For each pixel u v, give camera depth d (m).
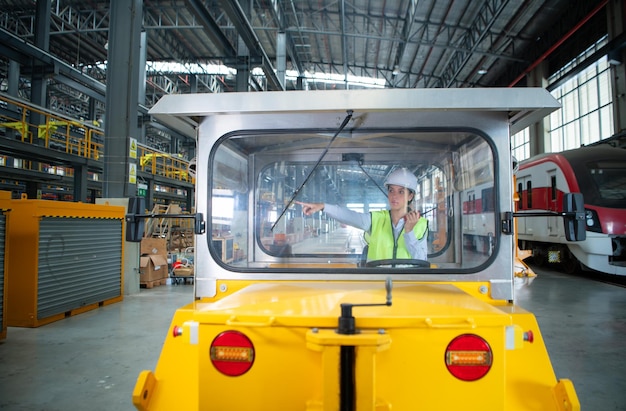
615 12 12.99
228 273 2.29
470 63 17.73
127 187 7.73
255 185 2.54
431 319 1.50
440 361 1.49
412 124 2.26
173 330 1.89
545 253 12.52
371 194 2.50
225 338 1.56
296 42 17.61
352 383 1.38
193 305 2.08
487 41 15.72
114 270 7.05
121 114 7.83
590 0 12.76
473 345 1.50
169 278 8.98
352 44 17.58
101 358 4.32
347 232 2.49
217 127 2.31
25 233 5.51
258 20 15.88
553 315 6.40
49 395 3.46
